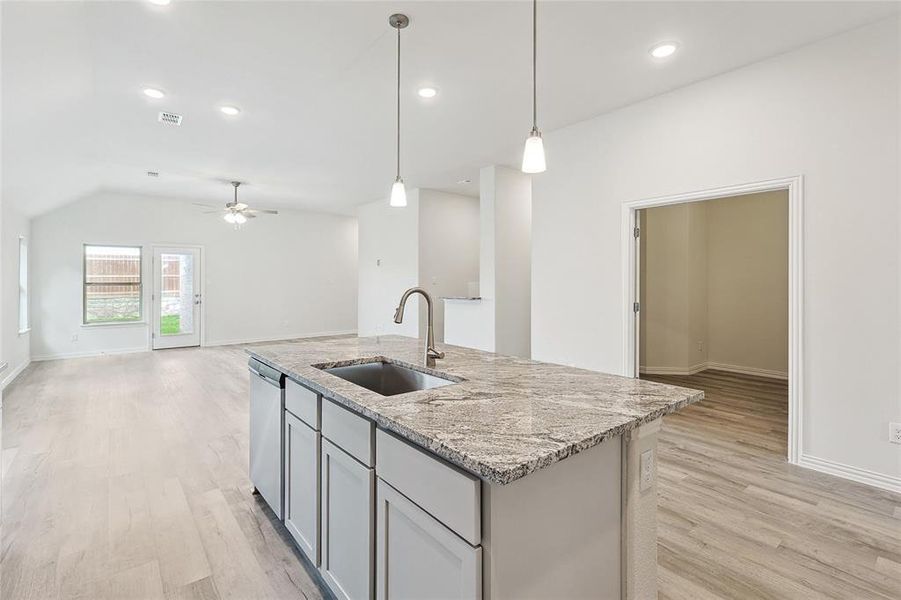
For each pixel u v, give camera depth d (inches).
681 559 76.6
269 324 354.3
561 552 47.8
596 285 157.6
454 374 75.0
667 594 68.0
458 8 95.3
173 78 125.6
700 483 105.1
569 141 165.5
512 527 42.7
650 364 238.8
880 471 102.3
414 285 275.0
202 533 85.9
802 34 105.8
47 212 261.6
